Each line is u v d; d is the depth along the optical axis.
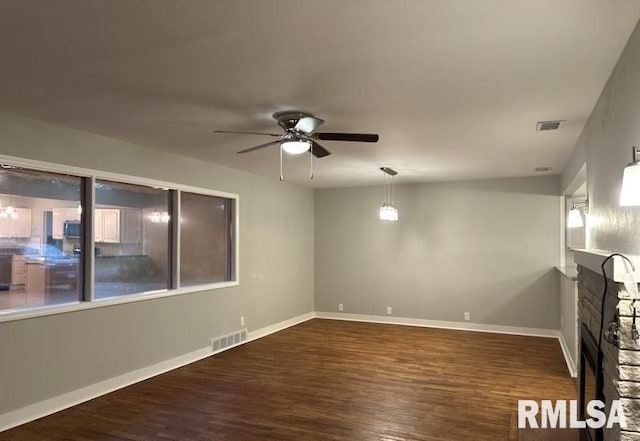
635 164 1.83
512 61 2.44
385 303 7.80
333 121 3.65
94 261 4.23
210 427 3.47
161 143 4.55
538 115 3.47
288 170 6.25
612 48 2.26
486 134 4.09
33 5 1.86
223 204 6.13
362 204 8.01
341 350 5.85
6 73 2.63
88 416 3.69
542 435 3.23
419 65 2.50
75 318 4.01
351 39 2.18
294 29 2.08
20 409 3.55
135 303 4.62
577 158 4.40
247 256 6.44
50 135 3.80
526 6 1.86
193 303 5.41
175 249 5.20
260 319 6.71
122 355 4.45
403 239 7.69
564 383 4.49
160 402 4.00
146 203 4.91
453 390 4.29
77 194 4.15
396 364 5.19
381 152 4.95
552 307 6.73
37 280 3.81
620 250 2.39
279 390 4.30
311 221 8.30
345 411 3.78
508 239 7.02
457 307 7.30
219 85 2.83
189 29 2.08
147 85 2.84
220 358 5.47
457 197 7.34
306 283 8.09
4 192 3.60
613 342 1.98
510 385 4.43
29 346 3.64
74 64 2.50
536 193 6.86
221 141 4.46
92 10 1.90
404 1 1.82
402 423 3.53
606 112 2.78
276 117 3.50
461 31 2.09
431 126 3.80
